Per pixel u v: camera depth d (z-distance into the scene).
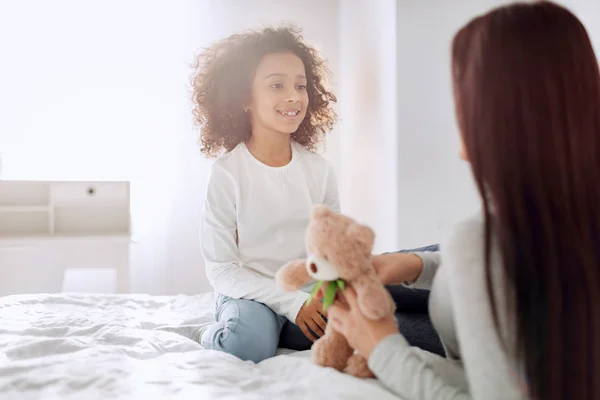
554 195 0.57
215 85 1.74
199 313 1.52
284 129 1.58
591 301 0.56
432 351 0.94
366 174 2.66
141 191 2.96
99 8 2.92
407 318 1.02
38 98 2.88
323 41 3.13
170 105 2.97
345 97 3.04
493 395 0.61
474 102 0.61
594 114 0.60
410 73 2.25
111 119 2.93
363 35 2.70
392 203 2.30
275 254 1.53
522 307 0.58
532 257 0.57
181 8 2.99
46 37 2.88
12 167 2.86
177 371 0.88
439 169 2.26
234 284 1.38
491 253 0.61
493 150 0.59
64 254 2.38
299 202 1.57
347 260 0.76
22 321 1.24
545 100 0.58
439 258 0.86
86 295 1.60
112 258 2.42
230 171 1.53
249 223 1.52
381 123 2.44
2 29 2.85
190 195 2.99
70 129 2.90
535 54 0.59
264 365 0.96
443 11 2.26
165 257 2.97
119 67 2.94
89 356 0.93
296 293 1.30
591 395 0.56
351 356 0.85
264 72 1.59
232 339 1.20
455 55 0.67
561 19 0.61
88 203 2.55
